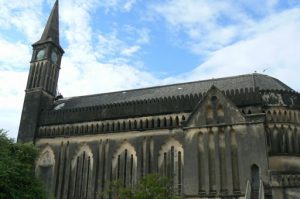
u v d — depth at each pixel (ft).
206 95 195.11
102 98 272.51
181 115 214.69
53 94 284.00
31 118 260.21
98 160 227.20
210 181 178.29
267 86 219.20
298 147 196.75
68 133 244.22
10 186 133.08
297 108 204.95
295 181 166.30
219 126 186.50
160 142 213.66
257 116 181.68
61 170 235.81
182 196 183.73
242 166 174.60
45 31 303.68
